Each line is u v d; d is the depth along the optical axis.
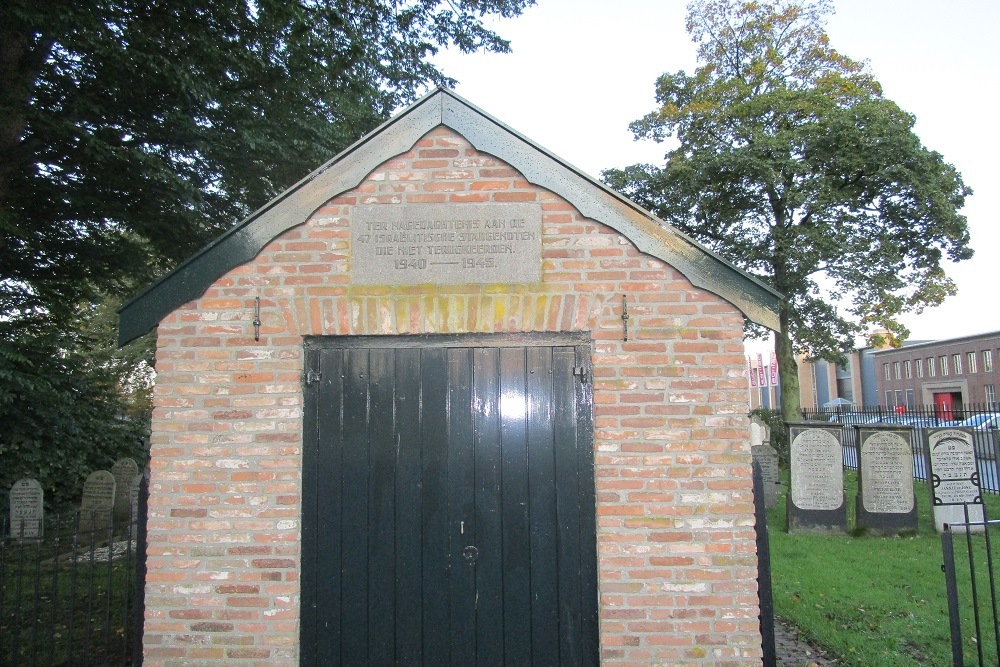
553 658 4.19
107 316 21.55
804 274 16.66
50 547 9.46
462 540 4.27
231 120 11.16
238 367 4.34
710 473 4.21
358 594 4.24
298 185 4.42
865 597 6.68
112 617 6.37
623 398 4.28
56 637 5.86
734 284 4.29
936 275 18.27
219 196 11.95
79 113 9.67
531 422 4.32
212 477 4.27
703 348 4.29
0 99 8.79
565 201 4.41
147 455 15.79
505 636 4.21
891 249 16.83
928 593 6.80
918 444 19.41
